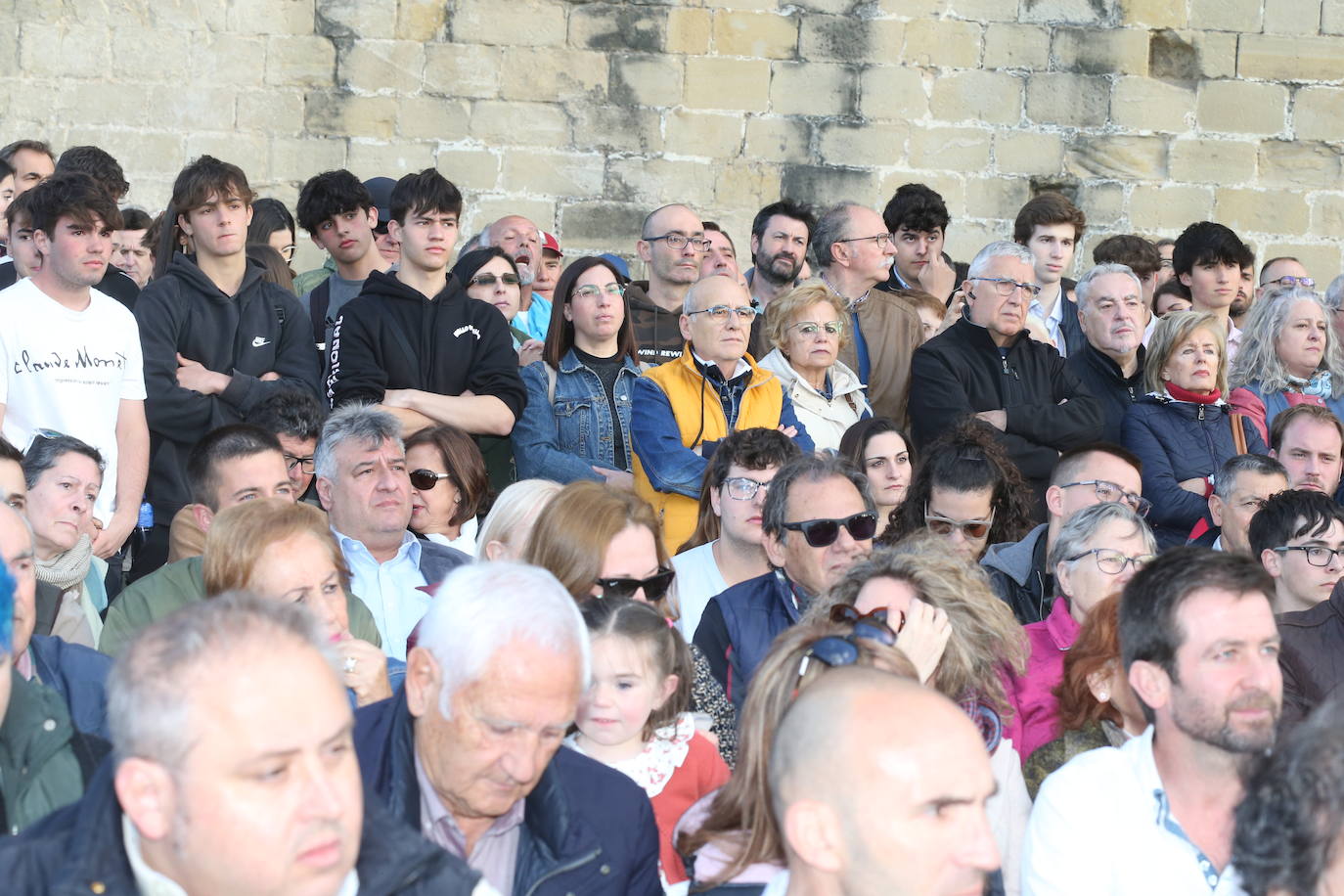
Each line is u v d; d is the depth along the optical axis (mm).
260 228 18250
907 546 8922
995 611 8469
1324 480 14203
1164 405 15344
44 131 21344
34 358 12367
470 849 6648
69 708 7637
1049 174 23062
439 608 6305
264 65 21844
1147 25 23062
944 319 17781
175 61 21609
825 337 14977
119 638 9508
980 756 5195
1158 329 15625
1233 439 15320
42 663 7785
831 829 5152
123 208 20062
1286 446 14328
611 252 22516
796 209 18312
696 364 14109
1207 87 23203
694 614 11227
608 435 14891
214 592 8484
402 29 22094
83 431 12531
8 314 12344
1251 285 20172
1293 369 16266
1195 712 6859
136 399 13000
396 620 11148
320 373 15695
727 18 22562
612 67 22438
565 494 9359
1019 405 15039
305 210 17094
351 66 22000
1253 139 23266
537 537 9289
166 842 4684
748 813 6617
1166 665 6977
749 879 6461
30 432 12367
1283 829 4773
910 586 8438
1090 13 23016
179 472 13562
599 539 9148
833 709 5281
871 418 13500
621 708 7957
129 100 21516
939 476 12570
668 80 22516
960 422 13312
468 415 13938
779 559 10617
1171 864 6934
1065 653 8906
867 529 10477
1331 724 4875
